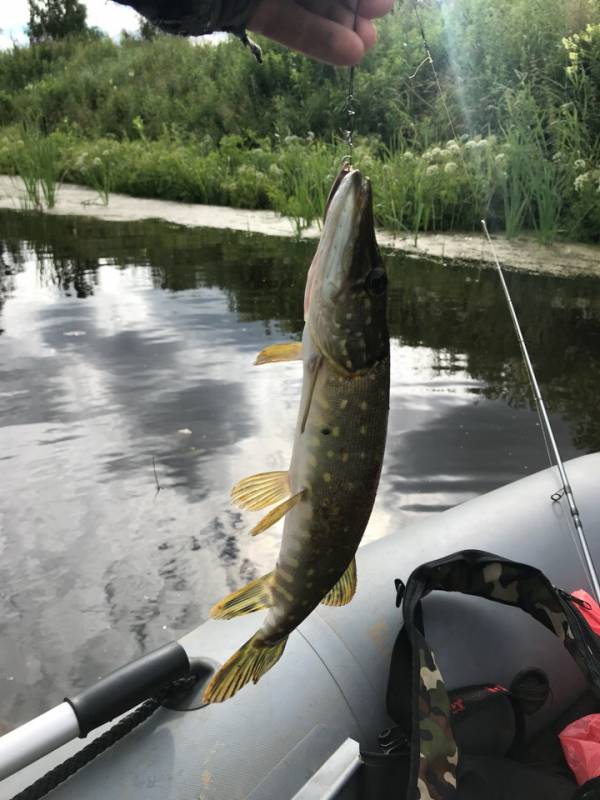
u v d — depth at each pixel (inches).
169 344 205.9
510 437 151.0
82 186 555.5
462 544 83.1
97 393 172.7
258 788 58.3
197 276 286.2
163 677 58.7
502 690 67.0
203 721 61.1
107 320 228.2
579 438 150.2
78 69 814.5
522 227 360.8
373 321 42.3
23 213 444.8
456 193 363.3
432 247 331.6
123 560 114.2
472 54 416.8
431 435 152.2
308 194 393.4
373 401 43.0
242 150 526.6
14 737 50.5
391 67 468.4
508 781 60.9
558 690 76.4
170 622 101.5
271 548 116.8
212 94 605.9
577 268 292.5
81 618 102.7
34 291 263.7
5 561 114.0
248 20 52.6
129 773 57.4
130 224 407.5
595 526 88.4
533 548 84.6
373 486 44.0
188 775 57.7
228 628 72.2
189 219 424.2
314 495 43.5
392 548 82.3
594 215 331.3
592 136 358.0
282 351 46.5
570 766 65.3
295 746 61.5
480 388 175.9
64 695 90.4
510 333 215.8
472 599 74.7
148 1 50.8
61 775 56.1
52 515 125.5
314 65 543.8
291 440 150.2
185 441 150.0
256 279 281.3
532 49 403.9
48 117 740.0
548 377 182.7
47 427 155.9
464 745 64.6
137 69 738.8
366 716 66.1
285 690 64.8
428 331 218.2
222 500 129.2
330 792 56.1
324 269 42.3
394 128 453.1
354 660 68.9
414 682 58.1
